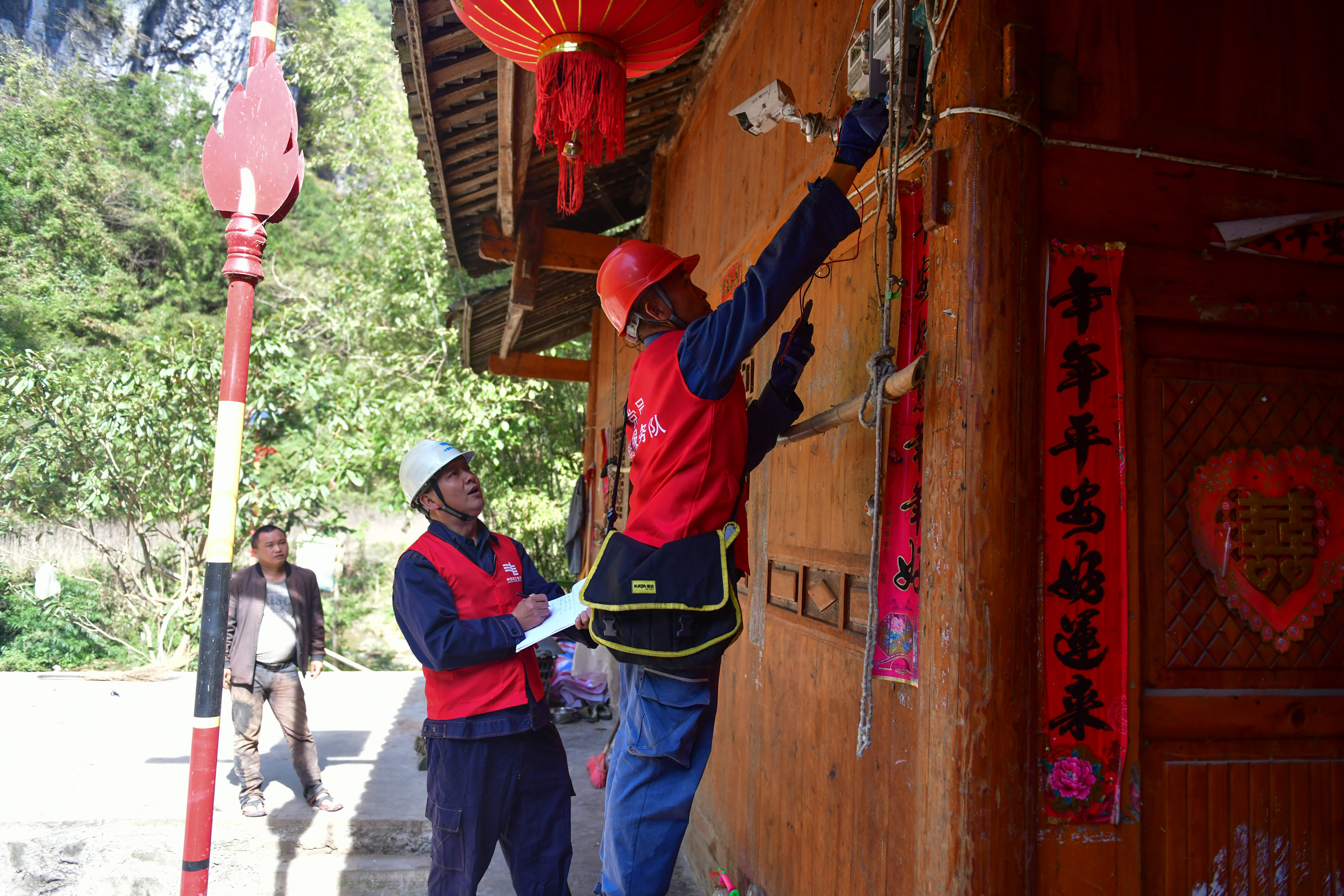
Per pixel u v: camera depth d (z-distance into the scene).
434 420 12.13
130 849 4.13
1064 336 1.70
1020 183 1.64
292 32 19.36
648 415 1.73
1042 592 1.65
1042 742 1.63
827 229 1.64
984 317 1.60
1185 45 1.82
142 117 26.59
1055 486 1.67
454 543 2.87
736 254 3.71
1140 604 1.72
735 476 1.71
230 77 31.17
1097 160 1.75
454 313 7.17
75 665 11.02
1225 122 1.83
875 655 1.80
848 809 2.19
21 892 4.04
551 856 2.79
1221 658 1.76
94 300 21.61
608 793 1.79
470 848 2.67
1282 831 1.76
